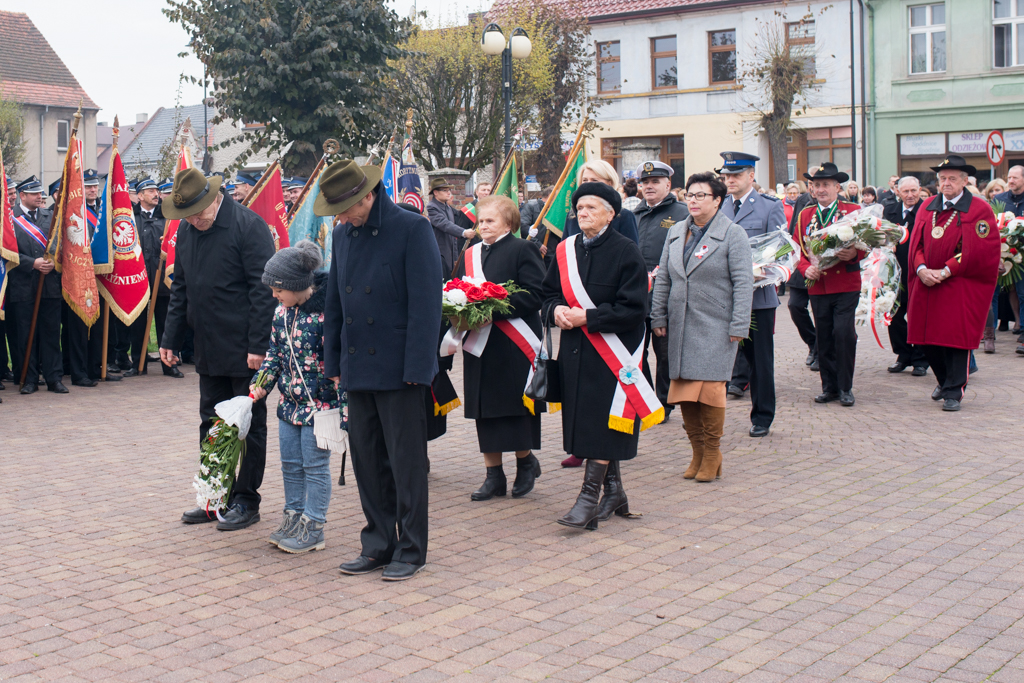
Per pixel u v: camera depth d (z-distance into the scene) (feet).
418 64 71.46
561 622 14.15
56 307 34.83
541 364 18.97
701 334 21.65
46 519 19.51
